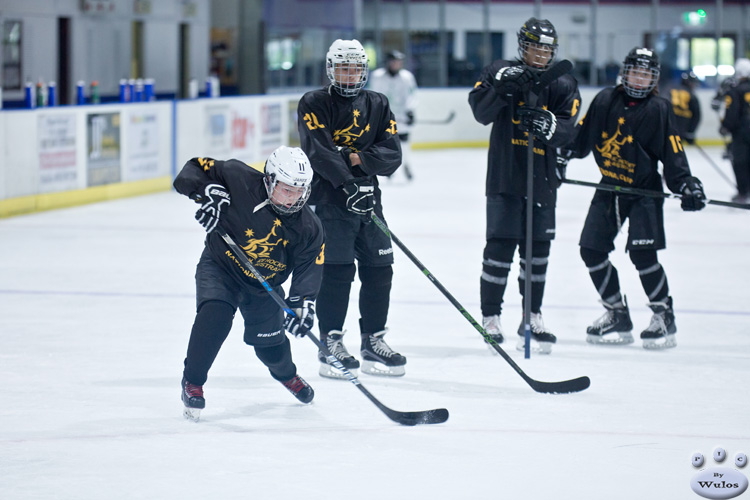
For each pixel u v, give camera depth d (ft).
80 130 91.15
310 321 32.14
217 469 27.99
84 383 37.17
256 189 31.45
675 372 39.88
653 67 42.70
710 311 51.62
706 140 163.94
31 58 118.42
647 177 44.04
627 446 30.40
